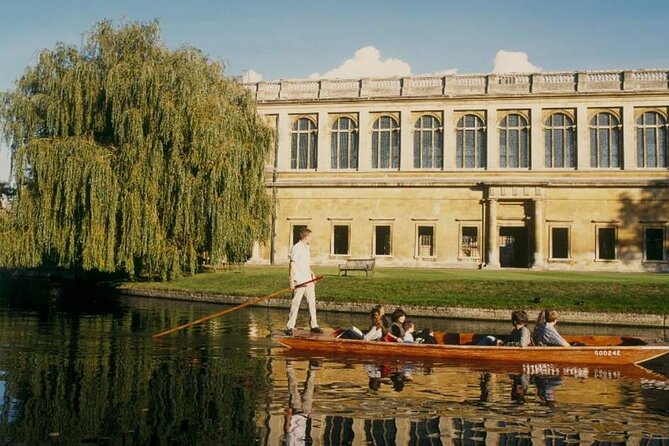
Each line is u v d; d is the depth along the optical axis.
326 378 12.61
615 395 11.48
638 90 44.31
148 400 10.66
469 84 47.25
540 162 45.69
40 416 9.66
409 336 16.09
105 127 29.70
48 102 29.17
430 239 47.56
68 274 42.50
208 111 29.95
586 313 23.81
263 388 11.66
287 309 26.42
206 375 12.74
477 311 24.70
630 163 44.38
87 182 27.81
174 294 30.17
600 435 9.06
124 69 28.61
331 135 49.31
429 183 46.84
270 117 50.00
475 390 11.76
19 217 28.59
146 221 27.95
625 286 27.06
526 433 9.13
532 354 14.38
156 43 30.42
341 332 16.81
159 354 15.05
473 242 46.75
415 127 48.09
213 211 29.00
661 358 15.38
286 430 9.10
